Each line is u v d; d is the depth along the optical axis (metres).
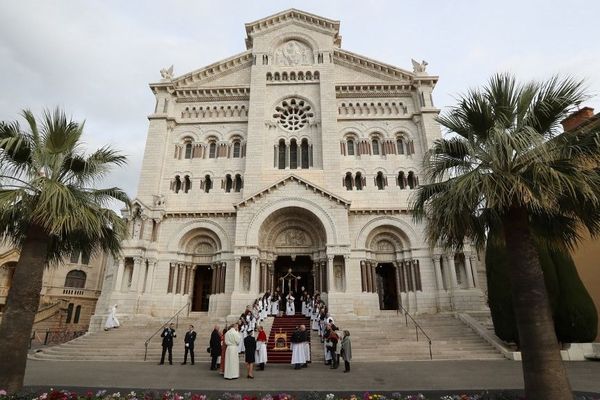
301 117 41.34
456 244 13.63
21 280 12.56
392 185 37.78
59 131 13.73
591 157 11.42
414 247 34.88
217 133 40.47
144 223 34.97
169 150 39.59
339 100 41.69
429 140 38.28
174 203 37.47
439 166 13.47
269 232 36.00
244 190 36.59
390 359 21.88
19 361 11.90
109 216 14.79
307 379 15.97
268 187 34.97
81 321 53.72
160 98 41.25
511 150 10.87
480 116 12.14
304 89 41.88
